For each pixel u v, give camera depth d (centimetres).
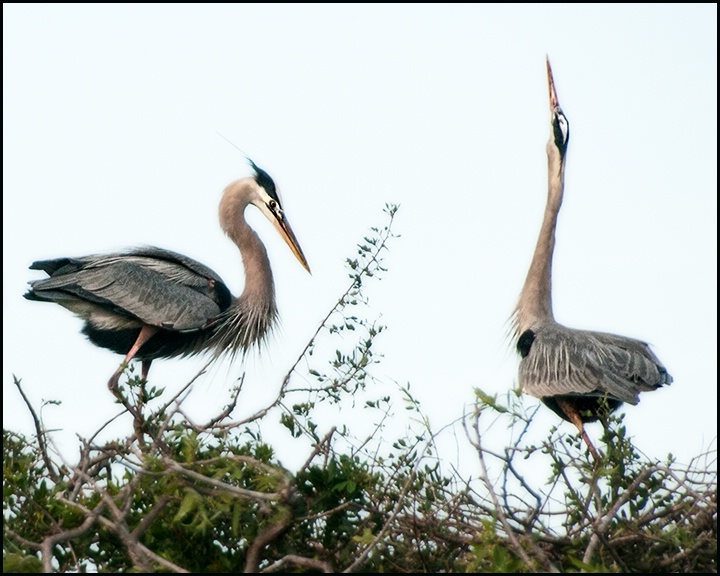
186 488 1028
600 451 1400
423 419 1108
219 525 1107
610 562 1107
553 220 1886
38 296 1816
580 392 1655
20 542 1008
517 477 1074
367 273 1323
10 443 1168
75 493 1097
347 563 1078
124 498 1034
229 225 1997
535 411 1048
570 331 1766
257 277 1970
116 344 1933
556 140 1914
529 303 1864
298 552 1089
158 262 1928
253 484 1143
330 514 1052
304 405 1227
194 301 1895
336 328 1310
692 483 1152
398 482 1128
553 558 1101
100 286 1839
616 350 1684
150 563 979
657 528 1123
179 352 1941
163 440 1241
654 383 1638
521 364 1781
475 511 1115
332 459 1128
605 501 1152
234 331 1950
